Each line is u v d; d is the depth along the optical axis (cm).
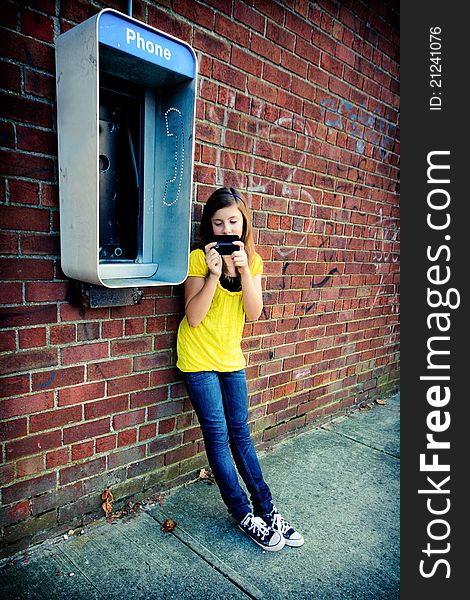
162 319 202
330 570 179
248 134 221
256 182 232
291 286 269
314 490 235
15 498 166
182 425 222
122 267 176
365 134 300
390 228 349
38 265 158
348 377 341
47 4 147
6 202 147
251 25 211
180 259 178
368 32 282
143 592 159
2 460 160
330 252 293
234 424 196
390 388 400
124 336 189
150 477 213
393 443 297
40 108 151
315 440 296
